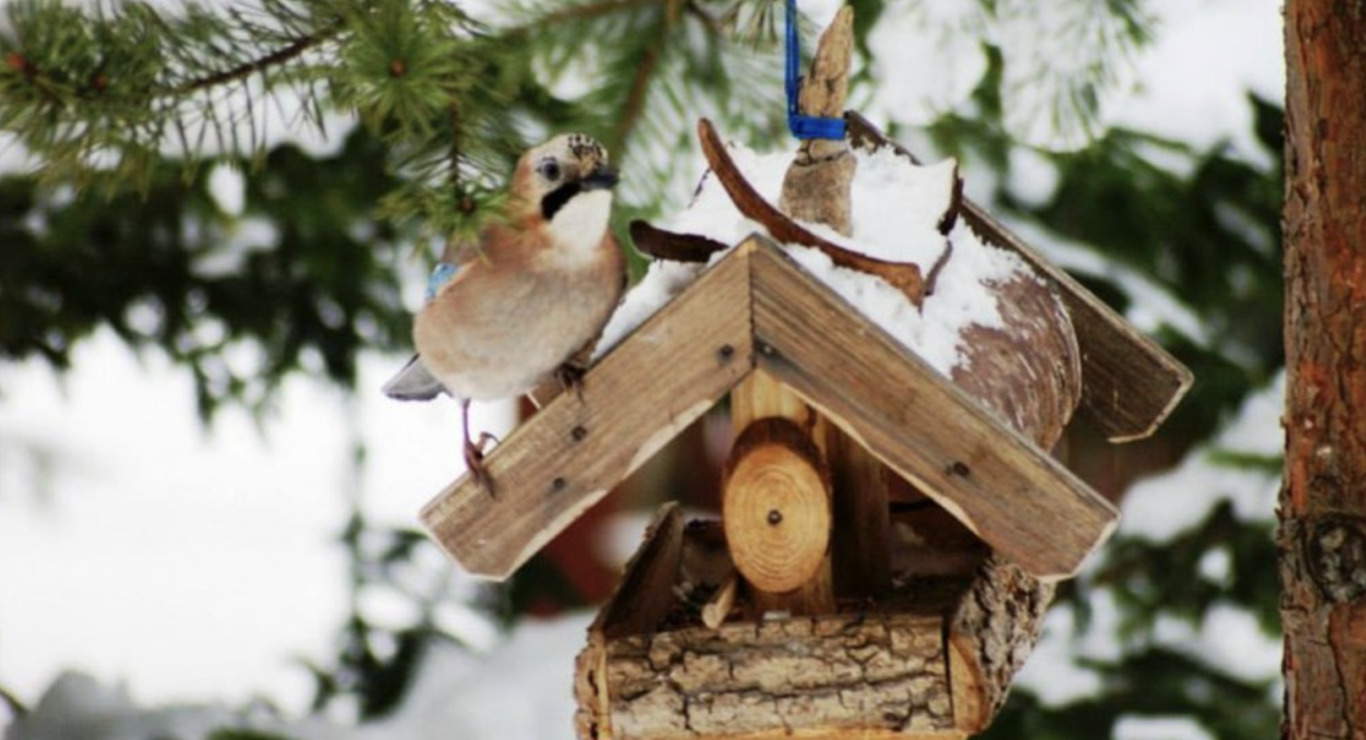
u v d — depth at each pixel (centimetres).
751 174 817
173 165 1209
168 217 1268
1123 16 1041
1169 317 1248
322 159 1243
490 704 1323
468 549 698
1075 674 1241
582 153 716
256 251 1282
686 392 672
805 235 698
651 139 962
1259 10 1336
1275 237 1272
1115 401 917
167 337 1290
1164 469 1310
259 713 1355
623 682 707
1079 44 1038
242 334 1294
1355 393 709
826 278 691
